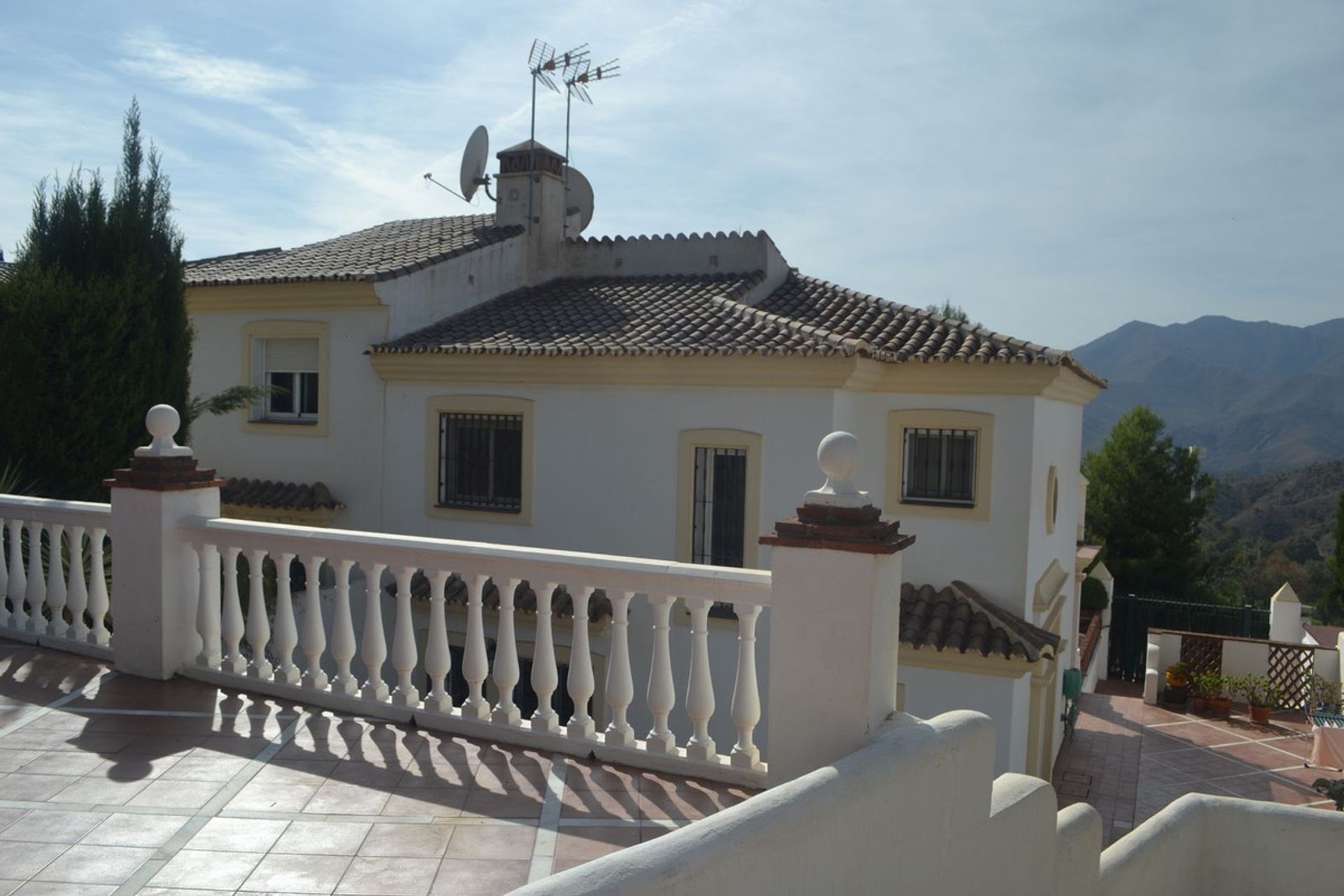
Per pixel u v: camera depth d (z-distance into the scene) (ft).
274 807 15.31
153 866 13.32
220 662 22.00
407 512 52.39
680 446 45.98
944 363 43.88
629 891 7.68
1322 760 52.75
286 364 56.24
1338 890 19.86
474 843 14.20
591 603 43.47
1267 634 93.76
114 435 41.11
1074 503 59.88
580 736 17.71
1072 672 59.62
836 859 10.15
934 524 45.29
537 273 63.31
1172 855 19.53
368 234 69.56
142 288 42.52
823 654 13.55
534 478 49.11
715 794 16.01
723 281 57.36
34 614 24.80
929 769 11.81
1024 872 14.28
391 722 19.35
